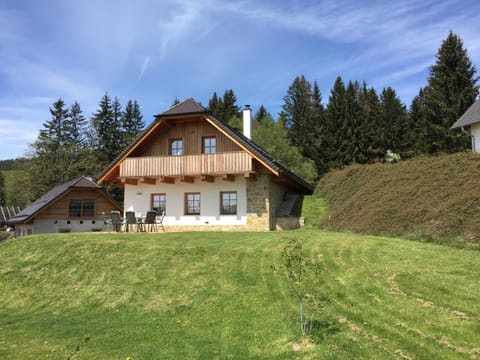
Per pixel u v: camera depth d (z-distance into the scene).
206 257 10.55
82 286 10.16
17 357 6.09
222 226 18.75
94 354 6.01
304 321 6.25
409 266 8.13
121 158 19.89
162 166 19.02
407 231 11.98
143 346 6.20
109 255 11.67
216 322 6.98
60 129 48.91
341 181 21.88
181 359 5.55
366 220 14.05
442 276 7.30
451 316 5.66
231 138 18.16
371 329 5.63
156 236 14.25
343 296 7.08
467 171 12.84
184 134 19.81
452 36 33.03
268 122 40.75
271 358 5.24
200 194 19.33
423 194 13.21
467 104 31.08
